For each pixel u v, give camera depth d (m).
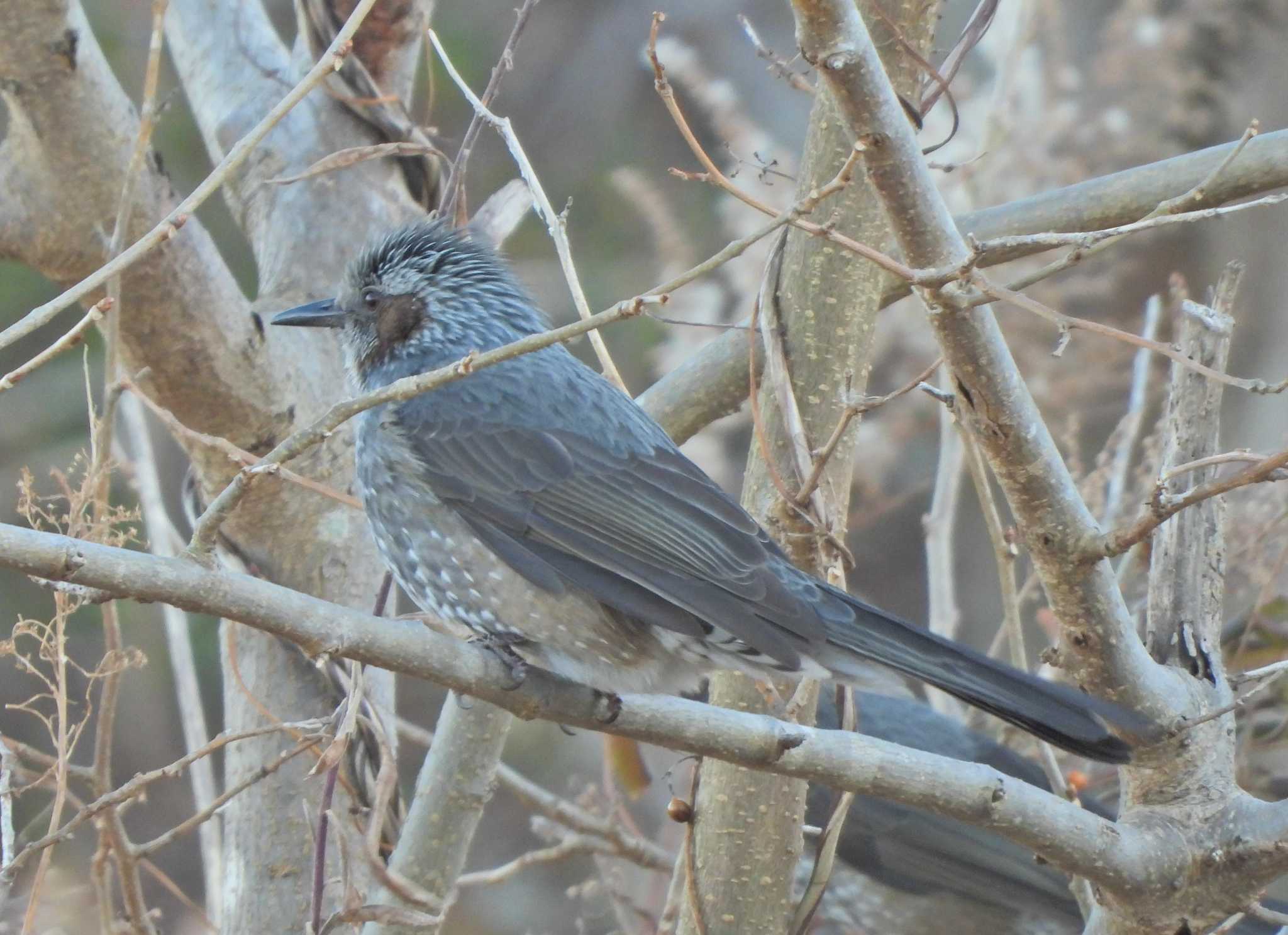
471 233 10.81
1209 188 10.33
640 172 19.20
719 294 14.79
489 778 9.95
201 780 10.73
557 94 21.20
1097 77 16.16
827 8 6.94
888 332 15.78
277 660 10.49
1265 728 12.02
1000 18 15.59
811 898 9.14
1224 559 8.72
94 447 8.52
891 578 19.53
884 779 7.64
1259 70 18.28
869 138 7.15
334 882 10.17
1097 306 17.41
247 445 10.56
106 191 9.74
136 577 6.48
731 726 7.70
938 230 7.37
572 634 9.11
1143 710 8.17
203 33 12.23
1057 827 7.78
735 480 16.83
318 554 10.81
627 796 12.93
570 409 9.64
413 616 9.91
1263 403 17.56
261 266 11.85
